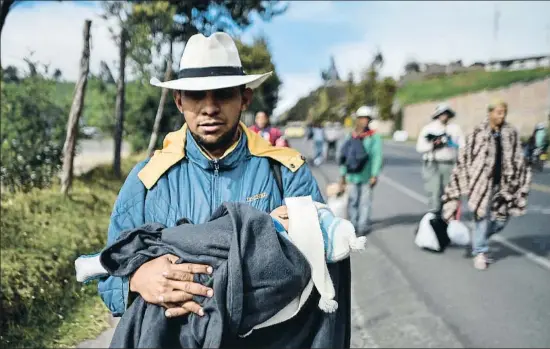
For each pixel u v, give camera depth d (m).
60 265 3.93
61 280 3.82
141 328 1.30
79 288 3.89
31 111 6.59
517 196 3.94
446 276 4.19
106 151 11.84
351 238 1.40
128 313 1.33
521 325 2.75
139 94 10.14
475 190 4.31
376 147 6.33
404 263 4.81
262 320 1.29
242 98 1.59
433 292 3.84
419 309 3.62
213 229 1.32
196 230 1.33
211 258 1.29
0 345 2.99
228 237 1.30
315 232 1.37
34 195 5.95
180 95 1.52
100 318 3.55
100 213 5.85
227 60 1.47
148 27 6.57
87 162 9.75
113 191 7.40
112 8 6.46
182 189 1.50
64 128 6.99
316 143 16.00
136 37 6.65
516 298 2.94
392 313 3.61
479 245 4.09
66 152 6.27
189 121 1.48
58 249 4.21
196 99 1.45
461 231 5.15
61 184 6.30
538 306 2.81
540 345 2.54
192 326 1.26
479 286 3.52
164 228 1.41
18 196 5.81
